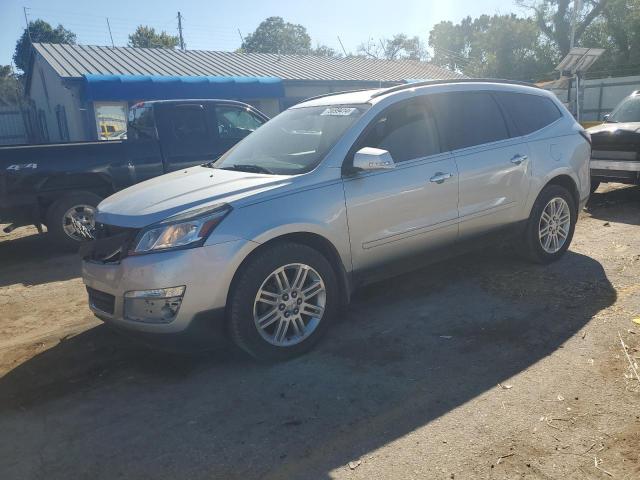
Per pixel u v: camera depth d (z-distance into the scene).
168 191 4.09
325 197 4.01
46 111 22.66
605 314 4.35
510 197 5.16
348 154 4.21
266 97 19.12
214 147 8.25
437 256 4.82
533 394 3.33
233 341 3.75
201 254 3.52
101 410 3.44
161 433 3.15
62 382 3.84
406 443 2.94
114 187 7.52
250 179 4.06
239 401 3.44
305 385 3.58
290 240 3.94
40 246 8.12
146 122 8.13
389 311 4.71
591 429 2.97
